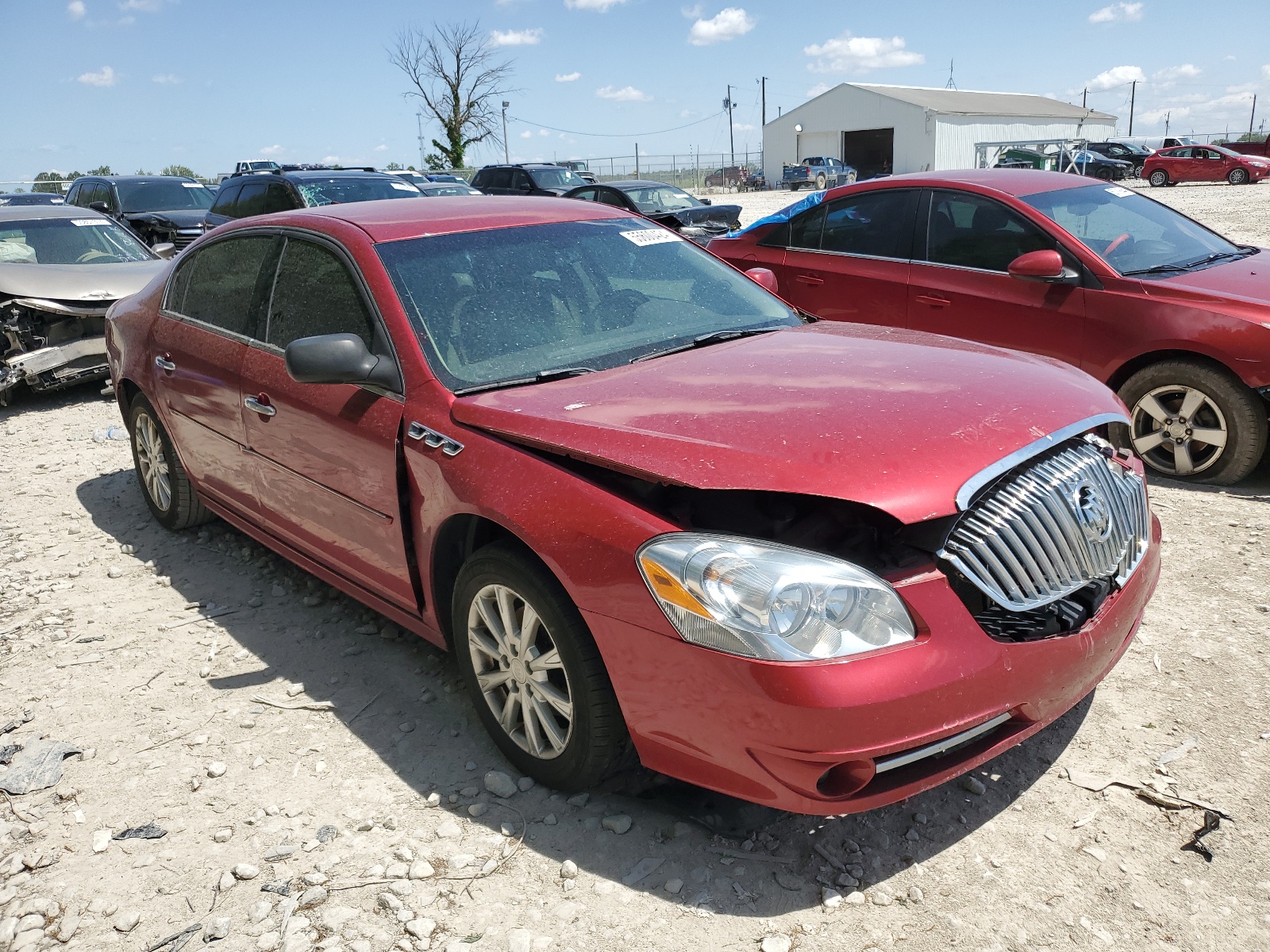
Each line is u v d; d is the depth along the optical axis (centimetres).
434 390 308
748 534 249
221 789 297
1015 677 237
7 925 246
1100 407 284
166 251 939
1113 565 266
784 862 254
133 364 488
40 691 362
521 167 2206
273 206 1409
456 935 235
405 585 326
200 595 439
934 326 604
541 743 286
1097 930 227
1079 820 264
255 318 396
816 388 281
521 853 263
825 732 219
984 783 282
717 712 230
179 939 239
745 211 3039
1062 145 3856
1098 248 552
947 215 606
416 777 299
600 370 322
